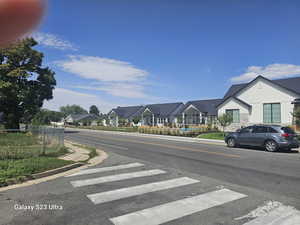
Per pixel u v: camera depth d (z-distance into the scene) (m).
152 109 48.91
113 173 7.84
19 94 28.31
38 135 14.68
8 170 7.31
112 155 11.95
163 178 7.11
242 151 13.55
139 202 5.02
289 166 8.96
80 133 33.84
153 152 13.04
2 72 27.98
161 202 5.02
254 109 26.42
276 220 4.12
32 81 32.31
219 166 8.98
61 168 8.22
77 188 6.08
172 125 34.59
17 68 28.44
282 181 6.72
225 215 4.34
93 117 85.69
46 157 10.37
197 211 4.52
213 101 38.94
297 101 22.92
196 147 15.50
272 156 11.60
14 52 28.00
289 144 12.98
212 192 5.70
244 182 6.62
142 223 4.00
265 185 6.31
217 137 22.25
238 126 26.84
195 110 38.59
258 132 14.34
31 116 34.59
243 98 27.52
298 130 20.89
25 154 10.37
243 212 4.48
